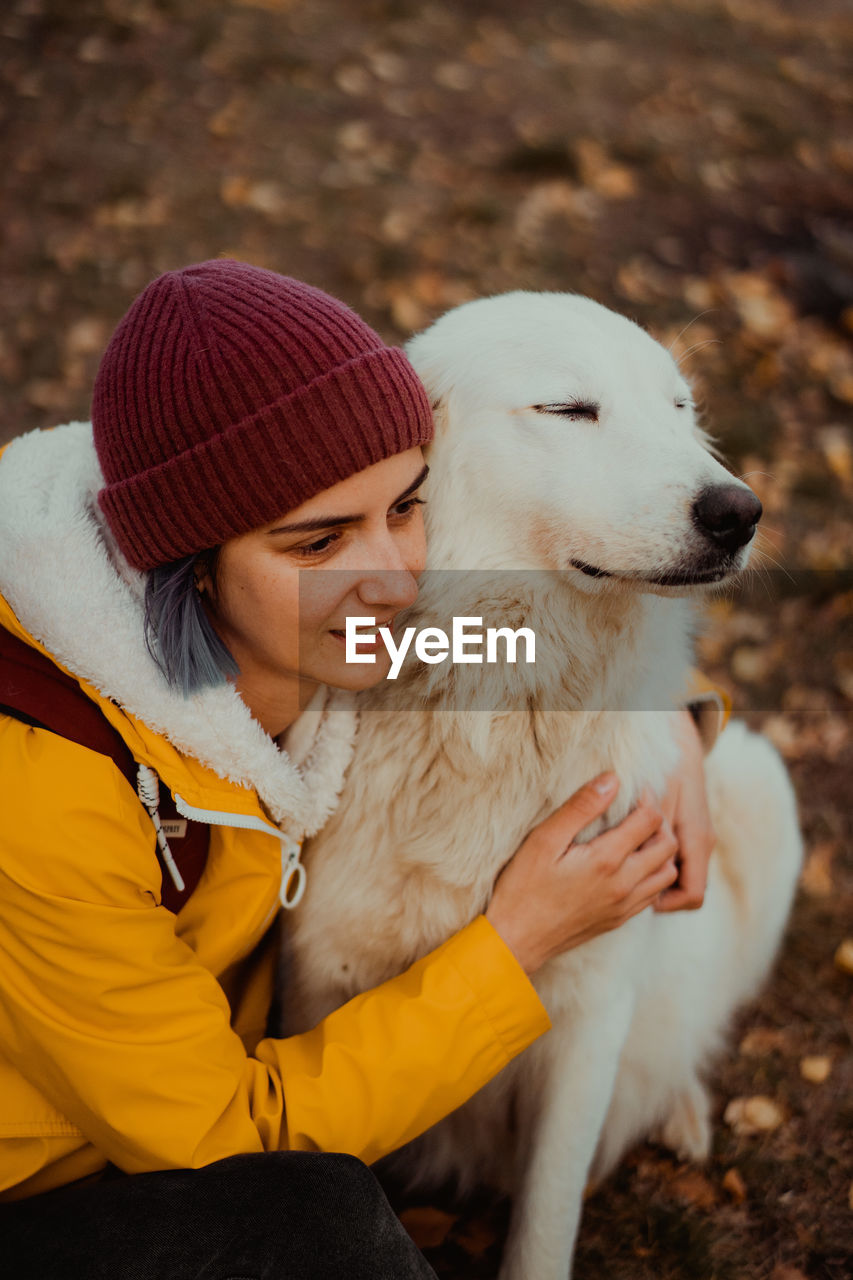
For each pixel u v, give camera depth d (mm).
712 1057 2389
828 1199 2100
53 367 4344
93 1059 1345
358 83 6031
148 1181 1330
